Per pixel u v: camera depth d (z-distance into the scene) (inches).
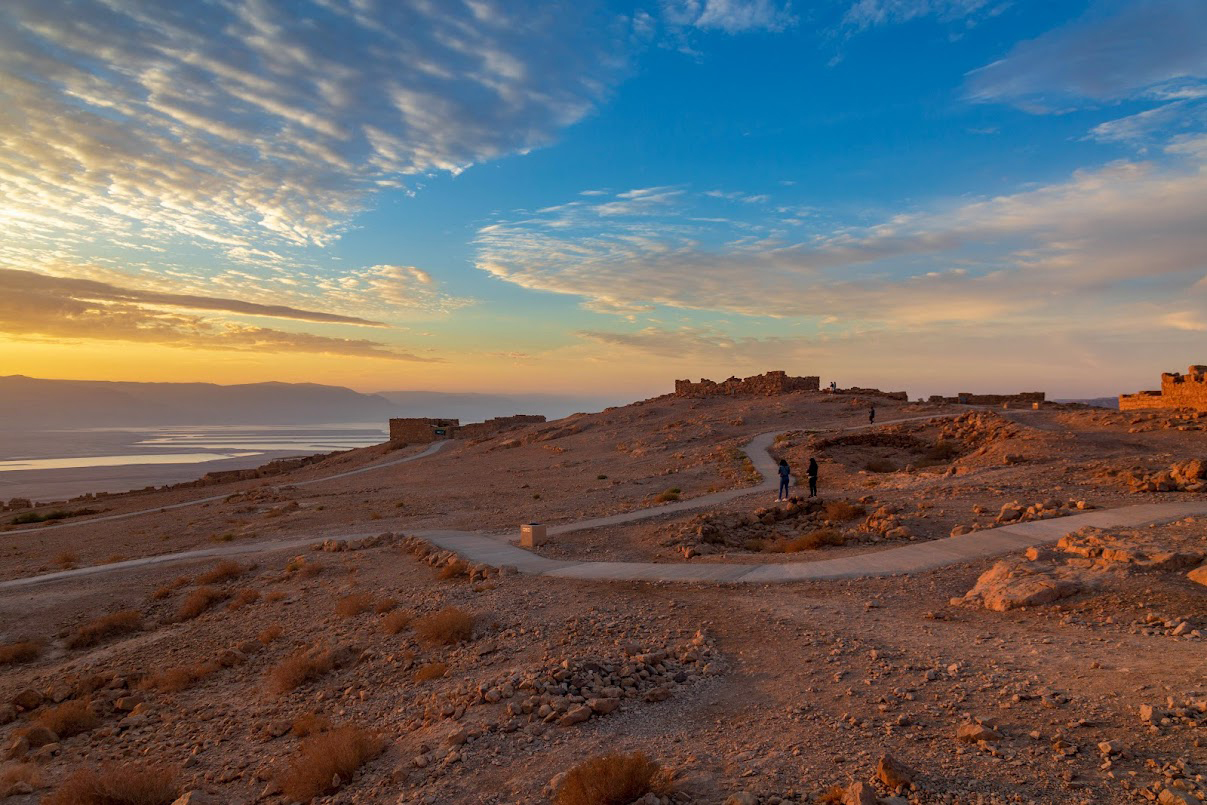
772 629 514.3
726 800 266.4
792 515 1062.4
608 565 795.4
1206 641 404.5
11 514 2393.0
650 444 2239.2
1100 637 432.8
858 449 1723.7
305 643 696.4
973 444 1644.9
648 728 366.6
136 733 542.3
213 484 3080.7
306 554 1127.6
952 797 251.1
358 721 472.4
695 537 916.6
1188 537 592.1
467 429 3634.4
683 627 540.4
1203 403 1748.3
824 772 286.0
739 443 1974.7
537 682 433.7
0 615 934.4
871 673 406.0
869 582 625.6
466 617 608.4
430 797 323.9
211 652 727.7
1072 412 1924.2
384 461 3004.4
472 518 1341.0
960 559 661.3
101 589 1029.8
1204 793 231.3
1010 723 314.3
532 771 333.4
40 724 560.1
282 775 398.0
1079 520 730.2
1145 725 293.4
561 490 1637.6
